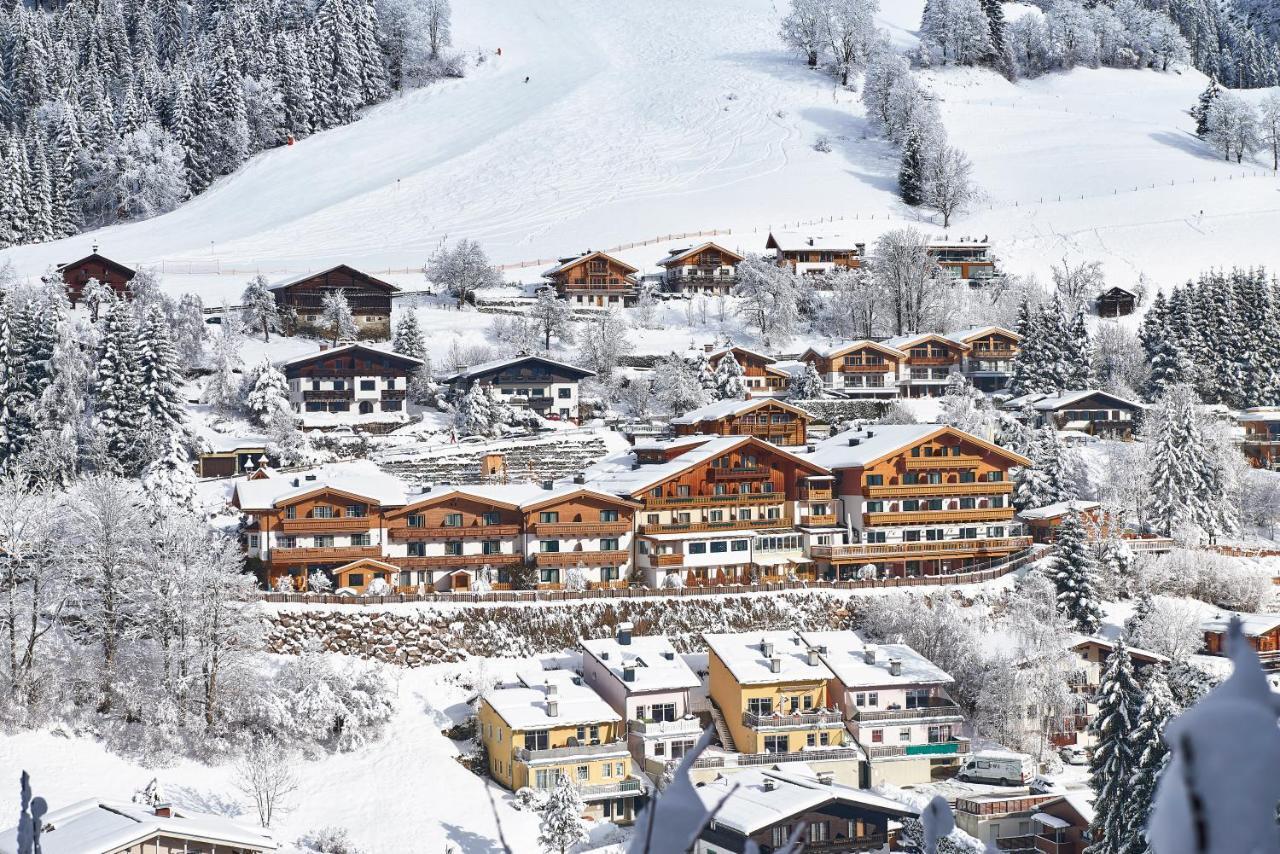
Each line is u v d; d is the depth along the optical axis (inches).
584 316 6727.4
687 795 128.0
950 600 3683.6
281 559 3553.2
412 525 3678.6
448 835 2669.8
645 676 3112.7
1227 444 4788.4
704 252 7372.1
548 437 4901.6
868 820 2412.6
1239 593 3870.6
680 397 5344.5
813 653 3248.0
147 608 3006.9
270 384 4832.7
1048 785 2901.1
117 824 2126.0
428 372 5403.5
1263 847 90.3
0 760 2714.1
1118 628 3624.5
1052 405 5492.1
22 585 3157.0
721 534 3875.5
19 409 4355.3
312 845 2610.7
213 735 2918.3
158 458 3902.6
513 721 2906.0
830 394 5876.0
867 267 7258.9
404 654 3255.4
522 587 3698.3
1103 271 7800.2
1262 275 6323.8
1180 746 94.6
